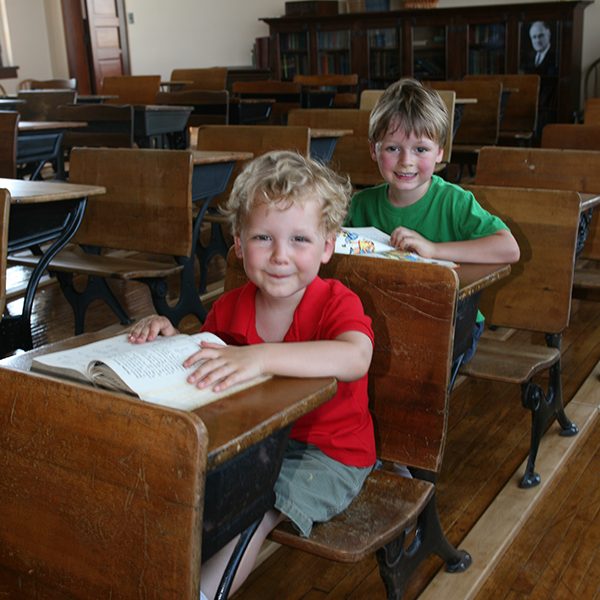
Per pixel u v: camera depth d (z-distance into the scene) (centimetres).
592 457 246
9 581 108
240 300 148
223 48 1128
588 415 267
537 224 233
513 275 239
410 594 179
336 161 463
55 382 98
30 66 1130
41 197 258
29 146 453
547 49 859
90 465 96
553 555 195
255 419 104
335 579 187
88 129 494
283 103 748
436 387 154
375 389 161
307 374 121
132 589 95
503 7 869
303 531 133
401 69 945
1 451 103
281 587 184
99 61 1127
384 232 217
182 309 334
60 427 97
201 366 115
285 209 127
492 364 218
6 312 304
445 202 210
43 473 100
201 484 88
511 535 201
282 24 1005
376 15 939
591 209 289
